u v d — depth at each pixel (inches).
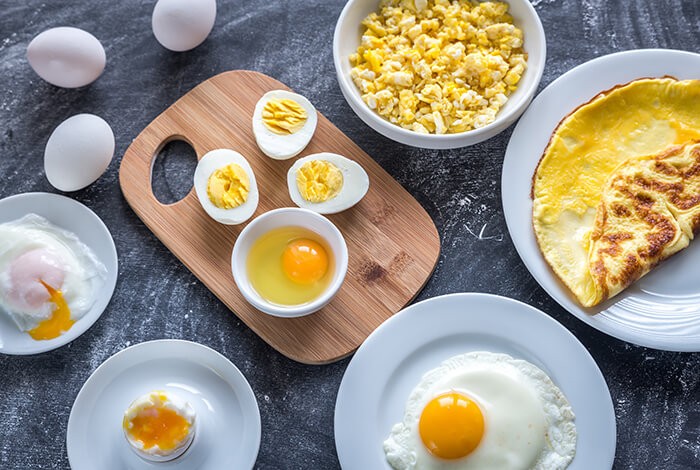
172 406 29.6
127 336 31.5
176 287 31.7
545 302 31.3
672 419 30.5
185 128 32.0
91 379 30.4
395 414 30.1
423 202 31.9
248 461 30.0
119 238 32.0
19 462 31.0
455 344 30.4
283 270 30.7
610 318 29.8
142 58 33.1
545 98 31.2
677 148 30.3
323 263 30.6
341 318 30.9
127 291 31.7
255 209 31.2
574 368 29.8
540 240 30.2
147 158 31.9
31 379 31.4
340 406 29.8
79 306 31.2
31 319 31.0
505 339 30.2
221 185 31.0
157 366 30.8
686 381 30.7
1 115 32.9
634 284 30.3
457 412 29.3
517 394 29.6
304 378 31.1
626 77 31.2
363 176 31.0
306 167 30.9
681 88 30.5
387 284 31.0
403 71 31.0
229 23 33.2
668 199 30.0
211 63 33.0
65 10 33.4
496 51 31.1
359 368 30.0
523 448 29.4
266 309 29.4
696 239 30.5
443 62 31.0
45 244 31.3
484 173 32.0
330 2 33.3
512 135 31.0
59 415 31.2
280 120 31.4
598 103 30.6
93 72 32.0
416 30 31.2
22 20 33.4
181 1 31.3
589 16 32.8
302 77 32.9
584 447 29.5
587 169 30.7
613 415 29.5
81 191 32.3
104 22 33.4
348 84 31.0
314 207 30.9
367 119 30.7
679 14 32.5
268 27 33.2
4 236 31.2
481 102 30.8
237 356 31.4
